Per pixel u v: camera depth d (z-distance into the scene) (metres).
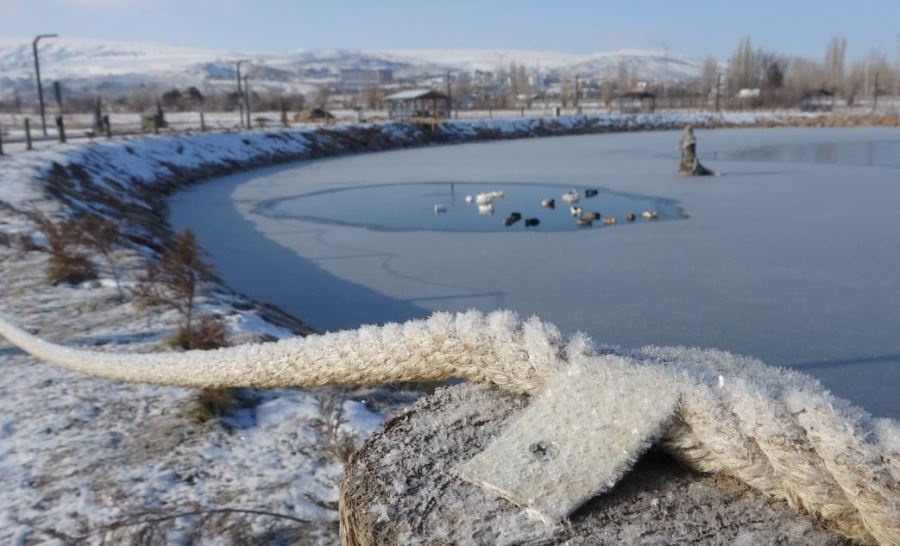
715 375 1.15
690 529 1.00
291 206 19.69
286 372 1.39
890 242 13.44
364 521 1.09
